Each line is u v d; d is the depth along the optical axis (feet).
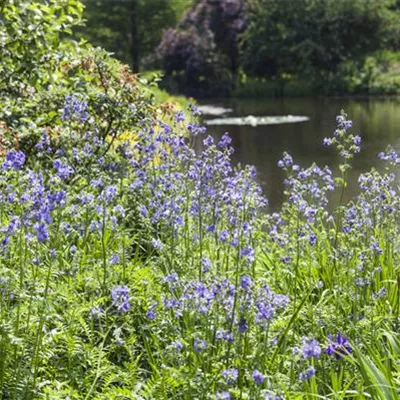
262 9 200.23
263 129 105.60
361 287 21.88
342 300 21.36
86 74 33.83
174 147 25.80
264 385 16.76
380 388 15.83
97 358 17.89
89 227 21.68
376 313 20.90
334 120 113.19
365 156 75.20
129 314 19.40
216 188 23.11
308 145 87.10
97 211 20.89
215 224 22.81
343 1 192.34
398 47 200.64
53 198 18.10
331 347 17.24
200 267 19.43
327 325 20.26
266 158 79.36
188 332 17.29
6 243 18.45
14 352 17.01
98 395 16.69
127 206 25.30
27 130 29.48
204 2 208.44
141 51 210.18
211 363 16.94
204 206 23.36
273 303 17.11
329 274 22.93
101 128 32.04
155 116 31.99
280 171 70.44
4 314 17.63
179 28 210.79
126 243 22.89
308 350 14.85
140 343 19.30
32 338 17.53
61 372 17.70
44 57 33.94
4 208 21.83
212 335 17.47
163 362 17.15
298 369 17.07
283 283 23.15
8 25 32.68
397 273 23.66
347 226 24.49
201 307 16.70
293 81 184.44
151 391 16.55
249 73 199.62
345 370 18.30
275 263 24.26
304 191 24.32
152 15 206.28
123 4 203.62
